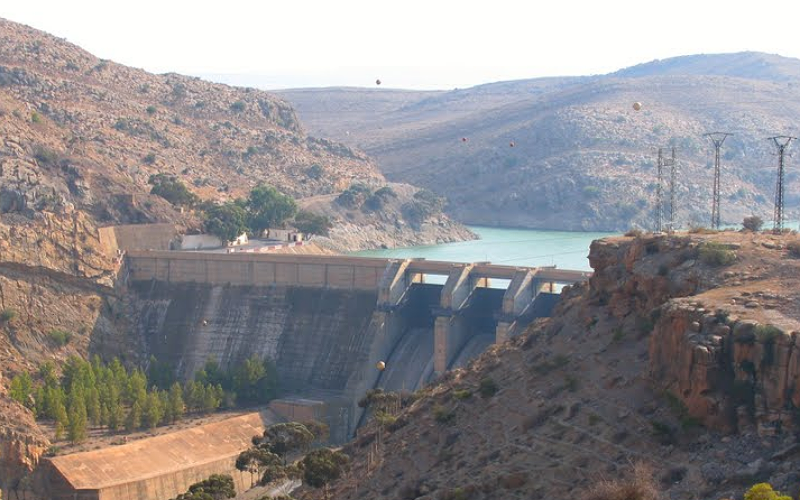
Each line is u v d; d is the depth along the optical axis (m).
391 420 157.00
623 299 137.38
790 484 97.00
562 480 113.19
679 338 115.25
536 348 143.75
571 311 147.38
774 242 133.62
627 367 125.38
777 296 115.88
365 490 135.25
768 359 105.75
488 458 124.06
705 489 101.00
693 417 109.62
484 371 146.00
